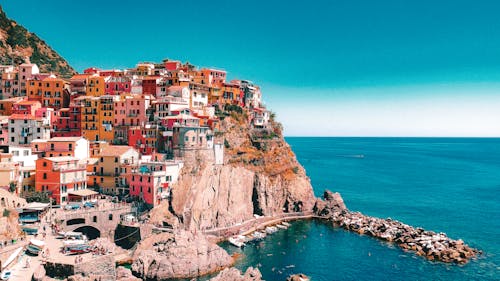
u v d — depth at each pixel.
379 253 110.56
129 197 117.75
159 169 118.81
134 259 97.38
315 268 99.75
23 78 166.25
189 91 158.75
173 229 108.94
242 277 84.88
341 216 147.50
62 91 160.12
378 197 191.50
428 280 92.81
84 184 118.12
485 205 172.88
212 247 98.44
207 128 136.38
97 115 146.12
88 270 77.06
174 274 91.25
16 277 69.75
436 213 158.38
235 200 136.25
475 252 110.94
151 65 192.75
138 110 144.62
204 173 129.62
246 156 150.88
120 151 124.69
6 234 81.75
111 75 181.12
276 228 133.88
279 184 153.12
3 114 152.75
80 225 102.88
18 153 116.44
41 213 99.69
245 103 189.12
